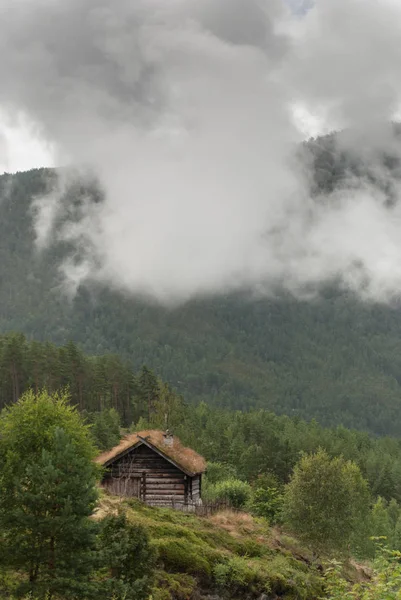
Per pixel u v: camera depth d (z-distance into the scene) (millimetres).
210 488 60656
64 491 24500
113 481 50688
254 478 108125
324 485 46469
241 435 155125
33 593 23688
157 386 170500
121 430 135375
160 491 50750
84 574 24750
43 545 24297
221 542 40781
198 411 188375
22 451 26641
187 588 32812
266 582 36562
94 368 163000
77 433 28266
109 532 27766
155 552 28234
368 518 86500
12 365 139250
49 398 28984
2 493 25328
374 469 153000
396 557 21469
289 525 47062
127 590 25516
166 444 52344
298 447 155750
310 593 38719
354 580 44500
